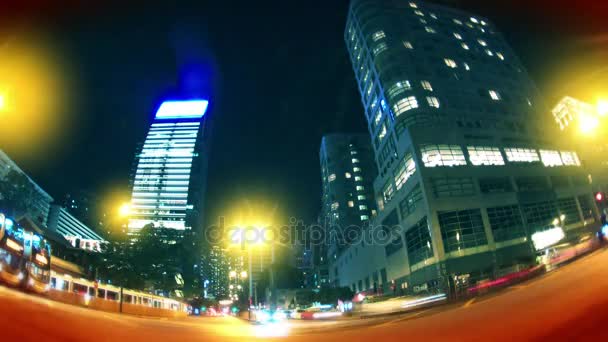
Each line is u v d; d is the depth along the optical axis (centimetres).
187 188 18625
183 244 5772
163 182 18788
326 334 1208
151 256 4491
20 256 1877
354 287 8194
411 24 6856
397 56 6209
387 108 6041
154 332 1122
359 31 7206
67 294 2431
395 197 5616
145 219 17750
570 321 726
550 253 2841
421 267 4725
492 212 4641
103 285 2977
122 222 4256
